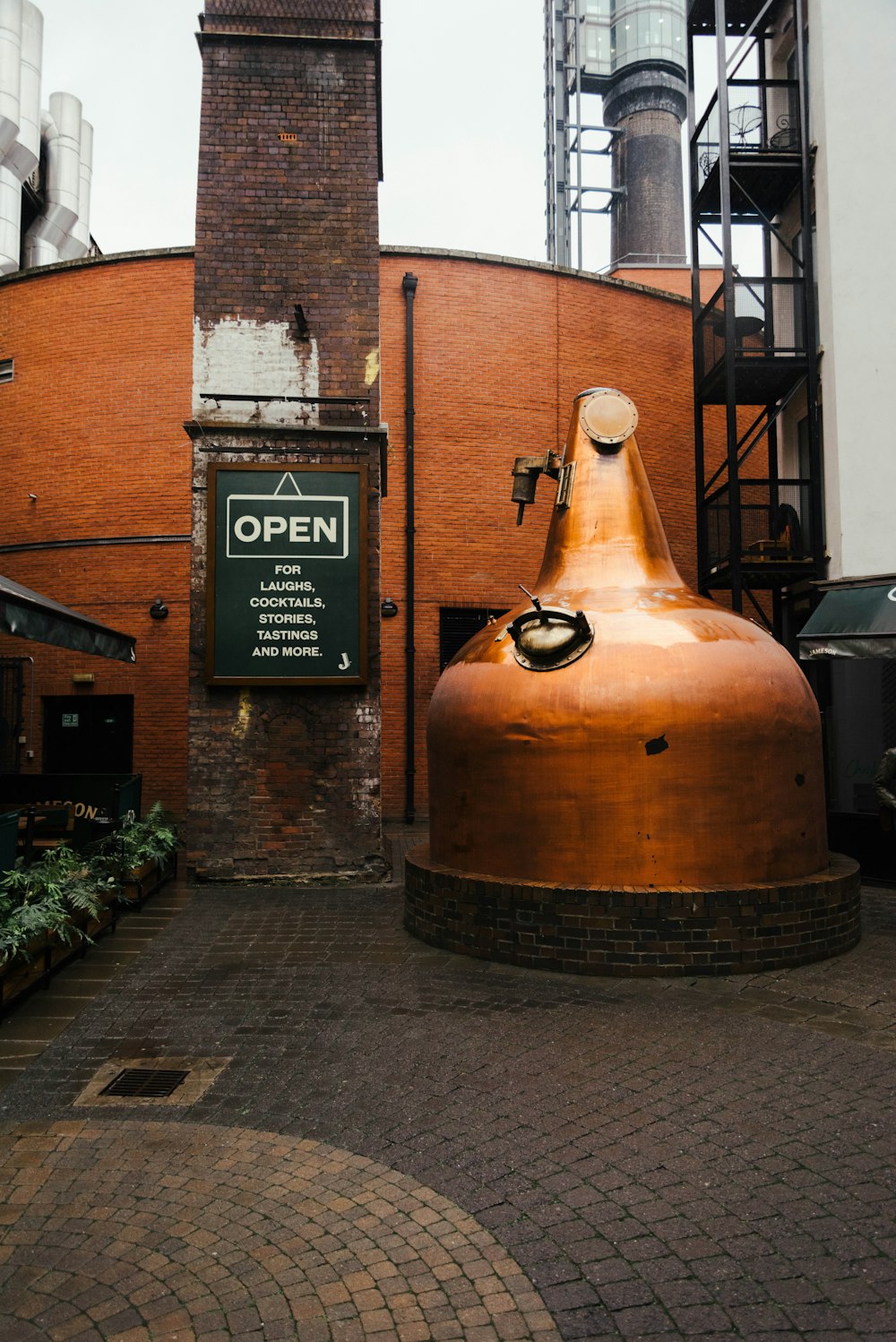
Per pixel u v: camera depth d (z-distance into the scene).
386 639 14.97
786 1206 3.36
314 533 10.09
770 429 13.62
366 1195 3.52
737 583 10.84
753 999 5.78
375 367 10.43
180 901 9.04
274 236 10.46
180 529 14.70
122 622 14.74
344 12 10.71
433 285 15.35
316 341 10.40
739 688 6.55
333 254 10.49
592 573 7.51
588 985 6.11
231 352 10.32
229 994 6.07
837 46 11.14
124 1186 3.61
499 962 6.68
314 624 10.02
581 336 15.88
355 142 10.63
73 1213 3.41
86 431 15.02
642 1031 5.24
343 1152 3.88
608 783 6.44
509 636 7.23
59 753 15.05
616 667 6.55
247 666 9.95
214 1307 2.83
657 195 41.75
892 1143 3.84
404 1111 4.27
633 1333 2.70
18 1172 3.74
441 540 15.19
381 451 10.42
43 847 9.29
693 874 6.40
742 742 6.48
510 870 6.82
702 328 12.88
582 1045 5.05
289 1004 5.84
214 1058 4.95
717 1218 3.29
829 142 11.09
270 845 9.88
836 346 10.94
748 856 6.50
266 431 10.23
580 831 6.50
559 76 37.88
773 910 6.38
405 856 7.95
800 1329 2.69
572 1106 4.27
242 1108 4.34
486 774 6.96
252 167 10.52
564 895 6.43
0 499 15.38
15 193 26.83
